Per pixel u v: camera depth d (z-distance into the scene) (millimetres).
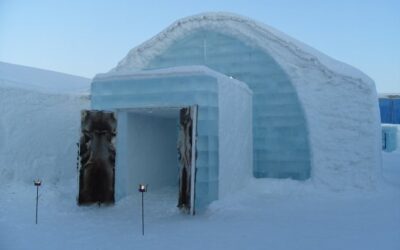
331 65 15055
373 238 7809
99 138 12031
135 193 13133
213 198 11422
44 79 18562
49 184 13992
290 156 14805
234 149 13078
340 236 8047
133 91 12195
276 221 9688
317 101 14688
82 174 11836
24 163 13453
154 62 17203
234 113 13195
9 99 13344
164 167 15508
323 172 14055
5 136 13062
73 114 15516
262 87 15469
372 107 14188
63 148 14945
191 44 16734
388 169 22062
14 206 11539
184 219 10250
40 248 7590
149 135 14344
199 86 11492
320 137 14375
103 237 8430
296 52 15203
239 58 15945
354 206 11391
